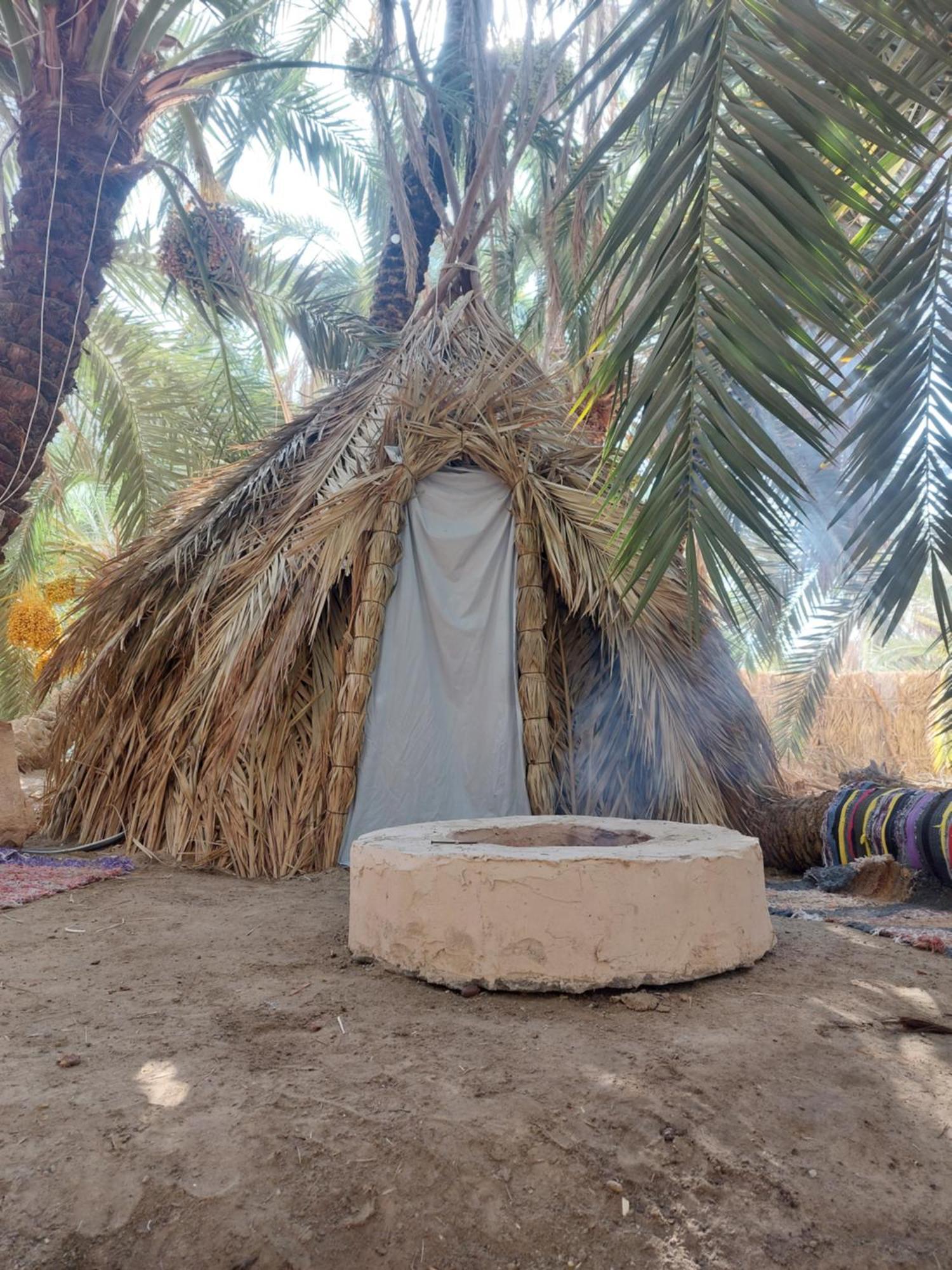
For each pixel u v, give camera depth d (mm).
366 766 5305
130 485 9844
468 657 5566
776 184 3139
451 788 5398
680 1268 1654
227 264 8695
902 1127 2074
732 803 5859
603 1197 1818
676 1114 2086
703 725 5773
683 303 3293
